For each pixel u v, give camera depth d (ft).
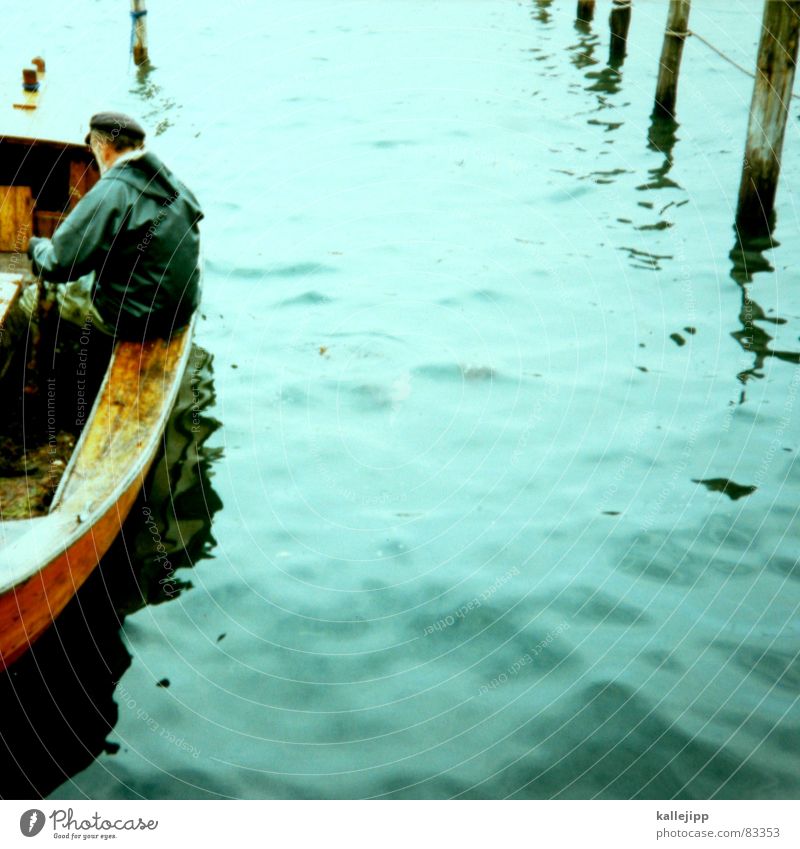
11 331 17.46
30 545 13.30
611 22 38.50
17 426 16.71
